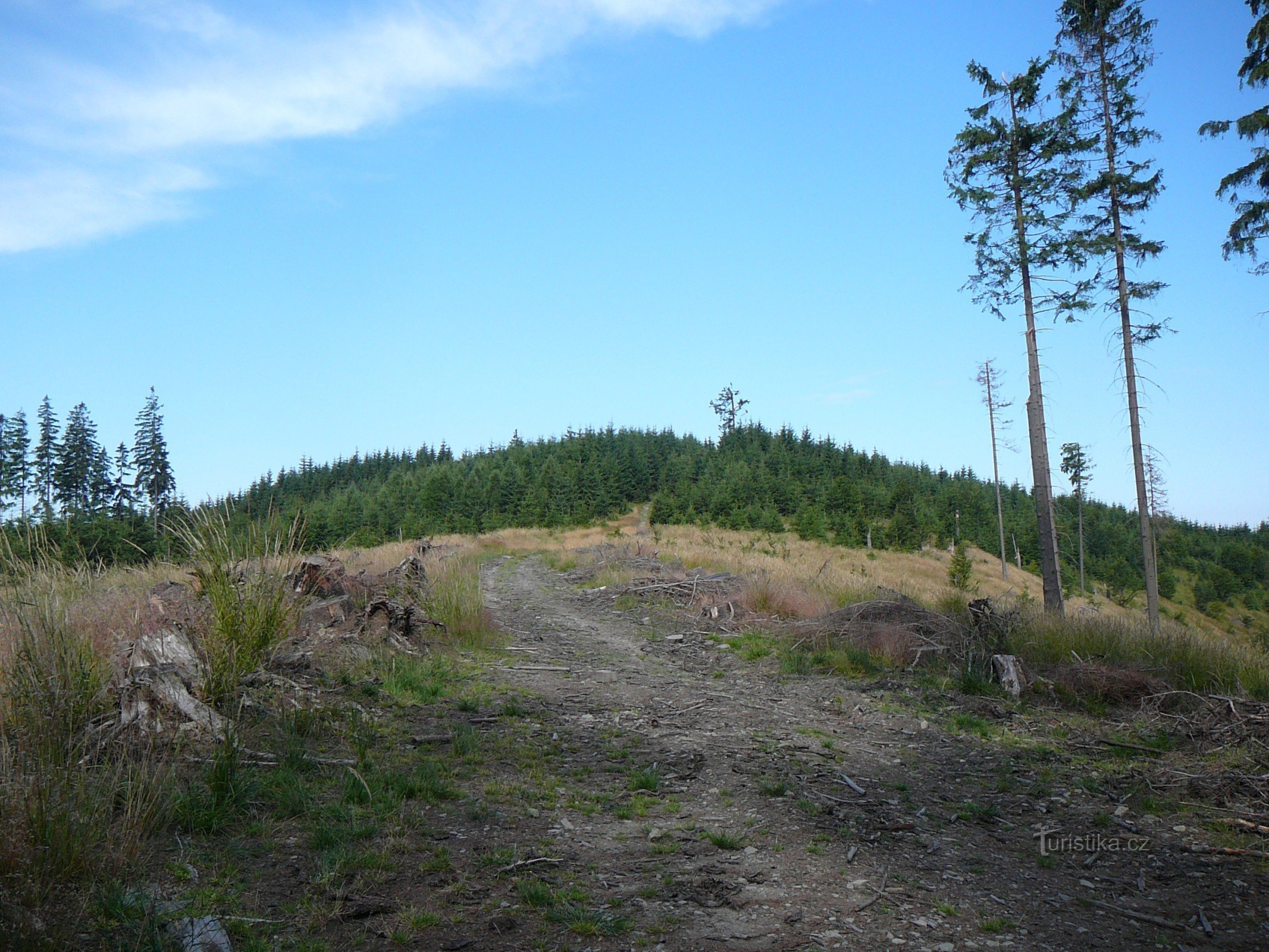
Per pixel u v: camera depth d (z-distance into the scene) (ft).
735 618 44.37
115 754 14.73
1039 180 60.08
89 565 23.73
